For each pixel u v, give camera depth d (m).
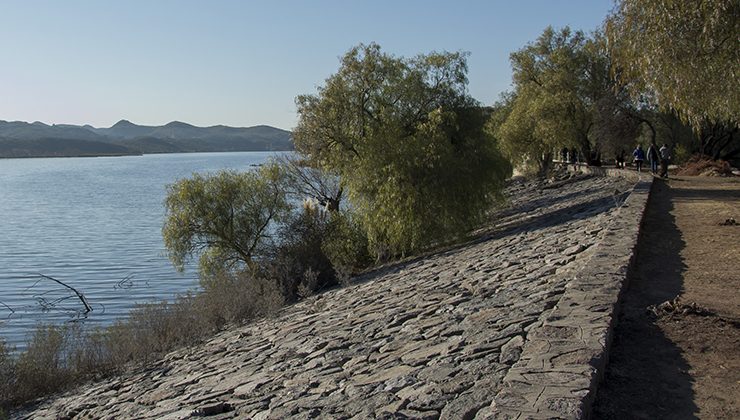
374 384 7.80
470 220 30.69
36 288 37.47
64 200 108.81
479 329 9.07
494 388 6.21
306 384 8.95
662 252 13.52
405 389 7.16
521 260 16.67
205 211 33.81
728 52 12.67
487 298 12.02
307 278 28.25
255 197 34.53
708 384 6.16
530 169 70.50
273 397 8.70
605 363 6.51
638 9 13.71
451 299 12.87
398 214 29.05
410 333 10.53
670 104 14.27
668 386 6.17
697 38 12.69
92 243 56.69
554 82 54.66
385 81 36.94
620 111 52.56
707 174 43.16
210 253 34.34
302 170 37.47
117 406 11.66
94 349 17.36
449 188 29.41
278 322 17.66
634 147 62.47
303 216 33.34
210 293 22.72
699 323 7.92
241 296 21.36
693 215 20.31
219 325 20.55
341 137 36.34
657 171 46.97
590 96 55.22
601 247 12.47
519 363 6.26
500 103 73.88
